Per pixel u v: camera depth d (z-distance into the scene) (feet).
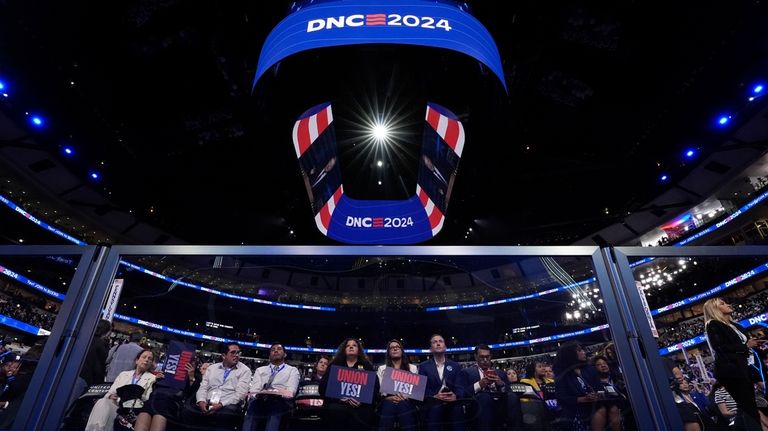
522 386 9.82
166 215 65.05
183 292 31.01
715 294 40.83
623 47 34.40
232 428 9.64
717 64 35.86
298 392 10.55
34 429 5.21
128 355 9.89
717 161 54.65
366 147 25.67
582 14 30.32
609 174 57.00
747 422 7.87
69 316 5.97
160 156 47.24
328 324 32.89
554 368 9.18
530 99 40.24
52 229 57.82
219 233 69.05
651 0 30.42
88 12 30.58
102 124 42.96
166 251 6.60
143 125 42.29
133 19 30.35
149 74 36.50
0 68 36.73
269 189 51.24
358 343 10.07
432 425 8.39
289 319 33.30
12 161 49.73
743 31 32.53
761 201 52.95
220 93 38.06
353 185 28.19
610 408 7.91
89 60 35.12
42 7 30.60
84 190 56.49
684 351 11.50
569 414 8.64
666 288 41.75
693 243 63.62
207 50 33.30
